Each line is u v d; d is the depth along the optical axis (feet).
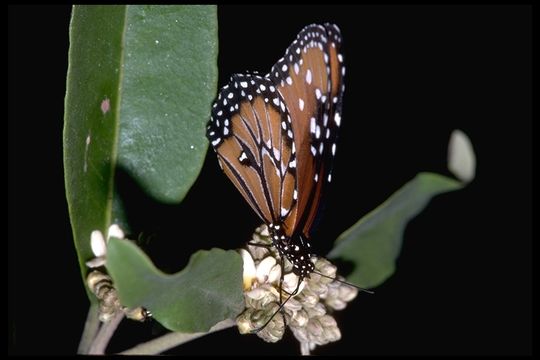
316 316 1.10
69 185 1.06
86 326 1.07
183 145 1.10
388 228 1.17
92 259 1.07
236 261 1.00
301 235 1.12
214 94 1.10
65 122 1.05
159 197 1.10
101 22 1.07
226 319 1.04
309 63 1.12
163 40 1.09
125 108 1.09
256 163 1.11
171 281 0.96
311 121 1.13
